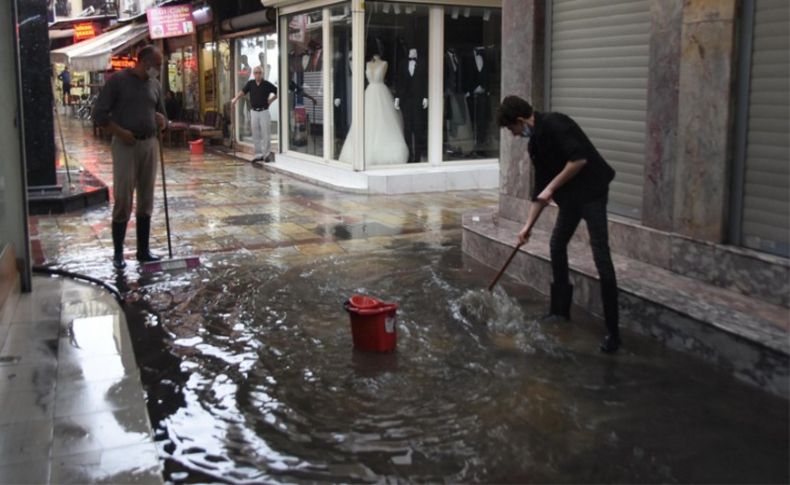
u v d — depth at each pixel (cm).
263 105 1534
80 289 646
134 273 690
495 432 387
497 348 503
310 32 1324
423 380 453
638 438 379
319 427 396
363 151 1196
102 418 402
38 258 746
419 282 662
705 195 542
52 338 523
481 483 340
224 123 1875
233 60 1766
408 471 351
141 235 729
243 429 393
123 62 2141
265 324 555
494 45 1265
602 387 439
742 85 516
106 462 356
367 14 1170
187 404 423
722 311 478
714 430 386
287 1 1343
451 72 1242
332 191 1187
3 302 554
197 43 2002
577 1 688
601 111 665
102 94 671
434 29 1209
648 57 605
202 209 1025
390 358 488
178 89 2209
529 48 734
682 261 563
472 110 1271
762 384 430
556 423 396
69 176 1129
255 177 1357
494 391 436
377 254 768
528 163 752
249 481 342
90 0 4025
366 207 1042
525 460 359
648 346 500
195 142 1769
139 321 561
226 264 726
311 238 844
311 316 573
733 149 525
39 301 609
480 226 761
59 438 379
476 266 717
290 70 1423
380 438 383
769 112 501
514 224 768
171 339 524
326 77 1267
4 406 415
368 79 1192
